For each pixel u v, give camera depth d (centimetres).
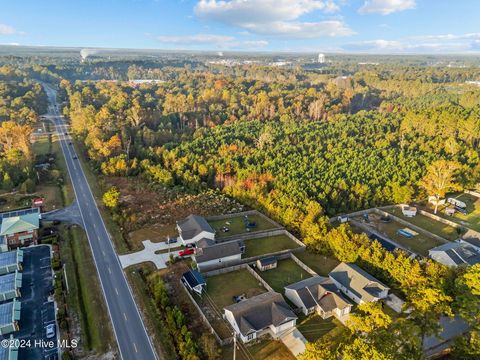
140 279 5862
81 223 7675
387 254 5819
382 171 9988
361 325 3809
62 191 9288
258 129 14188
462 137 12850
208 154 11106
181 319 4691
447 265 5769
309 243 6844
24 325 4850
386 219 8269
